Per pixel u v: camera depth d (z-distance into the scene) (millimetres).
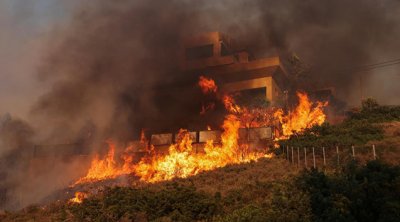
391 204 13789
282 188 19391
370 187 14852
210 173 33406
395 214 13594
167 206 19188
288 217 15625
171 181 33312
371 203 14523
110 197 21188
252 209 17312
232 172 32375
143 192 21406
